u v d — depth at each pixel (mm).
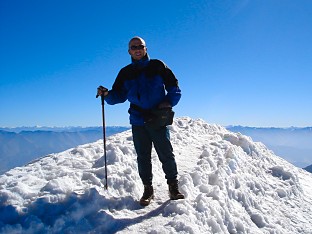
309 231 4312
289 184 5703
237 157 5480
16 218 2826
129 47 3207
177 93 3180
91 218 2947
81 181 3600
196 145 6102
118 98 3410
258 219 4070
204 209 3336
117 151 4426
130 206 3309
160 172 4488
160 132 3256
